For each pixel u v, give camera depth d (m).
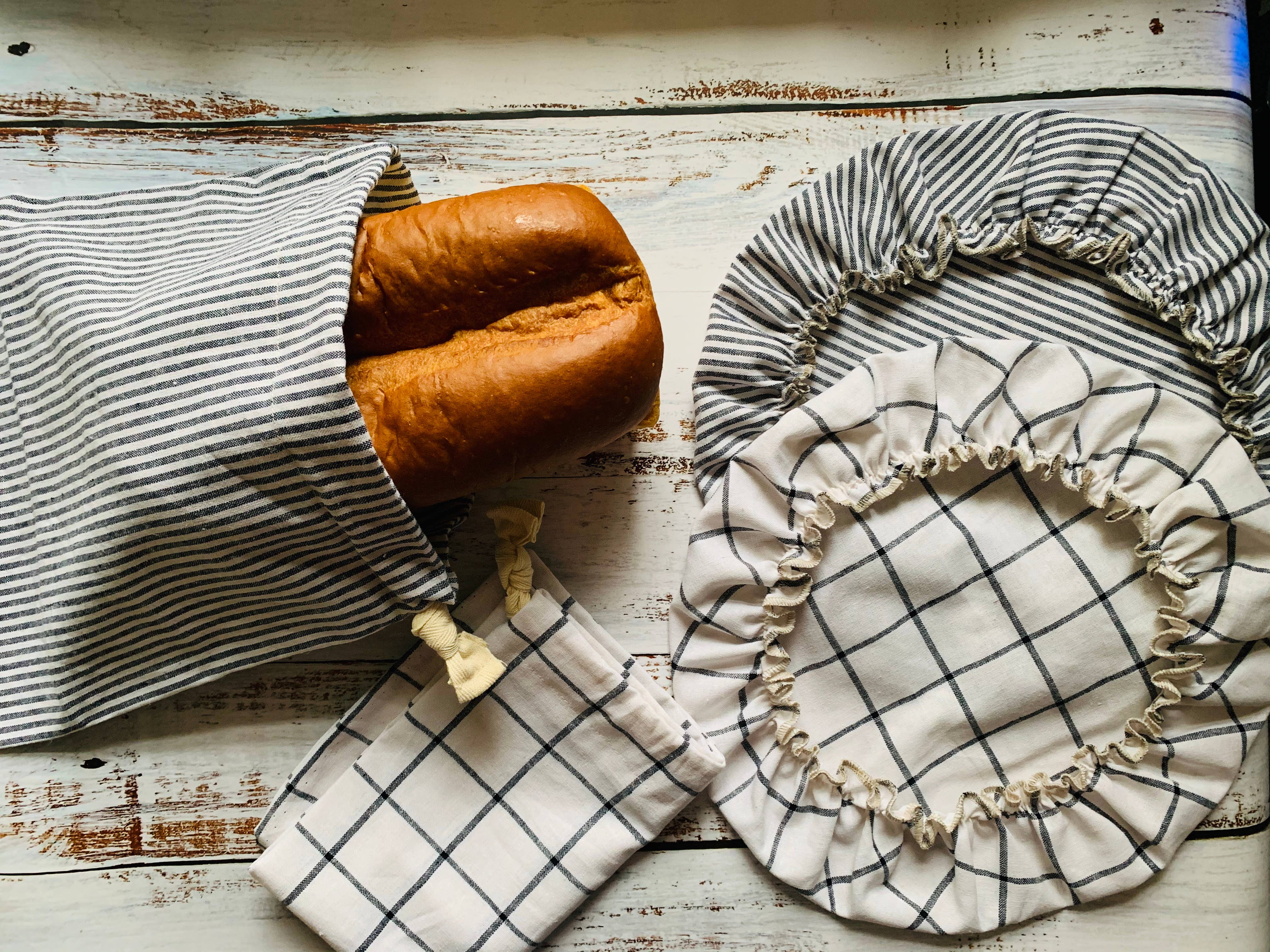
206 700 0.45
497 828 0.43
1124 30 0.46
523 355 0.36
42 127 0.45
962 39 0.46
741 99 0.46
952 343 0.42
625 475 0.46
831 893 0.45
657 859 0.46
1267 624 0.42
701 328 0.46
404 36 0.46
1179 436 0.42
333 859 0.42
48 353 0.39
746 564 0.43
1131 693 0.44
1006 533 0.44
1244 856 0.45
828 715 0.45
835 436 0.43
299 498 0.37
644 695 0.42
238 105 0.46
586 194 0.38
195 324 0.35
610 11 0.46
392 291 0.37
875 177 0.43
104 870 0.45
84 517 0.38
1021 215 0.43
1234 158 0.45
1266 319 0.42
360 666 0.45
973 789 0.45
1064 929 0.46
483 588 0.43
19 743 0.41
